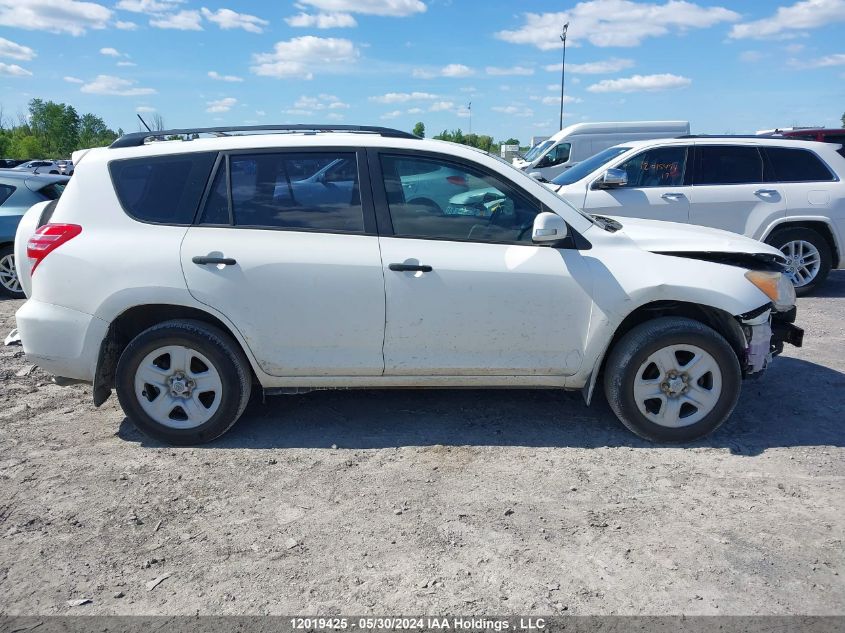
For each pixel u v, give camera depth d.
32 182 8.96
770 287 4.09
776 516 3.37
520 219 4.14
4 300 8.80
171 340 4.04
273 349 4.09
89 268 3.99
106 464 4.00
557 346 4.13
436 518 3.38
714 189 8.42
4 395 5.09
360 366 4.14
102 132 105.06
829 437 4.27
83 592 2.85
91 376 4.16
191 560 3.06
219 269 3.98
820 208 8.32
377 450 4.15
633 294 4.02
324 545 3.16
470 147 4.36
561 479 3.77
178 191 4.09
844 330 6.79
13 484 3.76
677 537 3.20
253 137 4.21
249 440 4.30
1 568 3.01
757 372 4.18
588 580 2.89
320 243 4.04
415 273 4.00
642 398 4.12
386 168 4.12
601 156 9.33
